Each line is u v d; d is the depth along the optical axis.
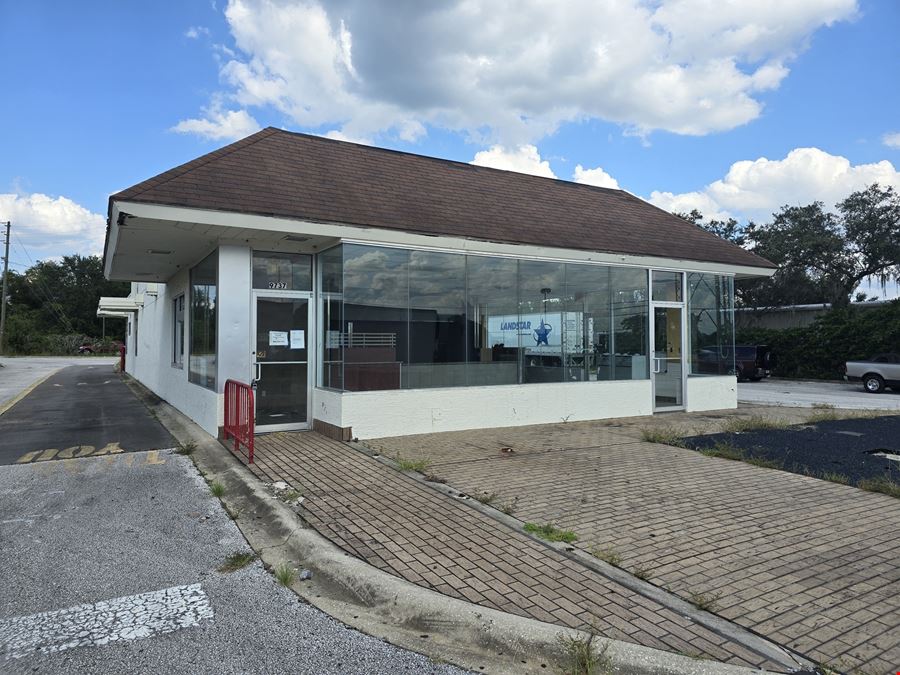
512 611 3.67
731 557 4.53
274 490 6.38
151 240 9.16
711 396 13.23
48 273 75.81
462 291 10.06
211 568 4.58
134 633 3.57
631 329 12.13
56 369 32.91
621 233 12.59
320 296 9.79
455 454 8.09
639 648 3.21
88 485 6.88
